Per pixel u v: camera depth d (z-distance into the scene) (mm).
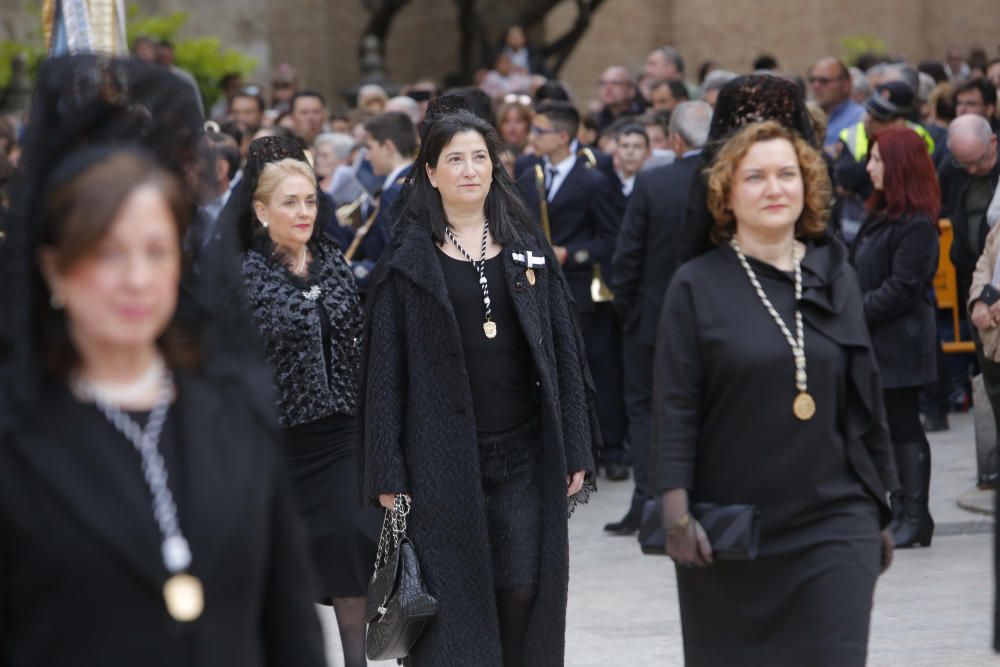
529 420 13367
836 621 11047
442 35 75125
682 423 11344
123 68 6836
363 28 72062
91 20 18984
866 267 20656
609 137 32188
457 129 13281
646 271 22719
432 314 13125
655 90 33125
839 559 11148
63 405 6199
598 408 27094
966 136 24922
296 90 44062
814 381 11250
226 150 21234
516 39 53625
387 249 13484
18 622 6023
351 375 15461
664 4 69062
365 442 13172
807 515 11266
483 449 13172
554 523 13156
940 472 26359
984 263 18656
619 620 18078
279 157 15539
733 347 11258
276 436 6699
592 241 26203
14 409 6047
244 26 61531
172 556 6129
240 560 6309
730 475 11359
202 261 6797
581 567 21062
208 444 6371
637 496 22922
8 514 5965
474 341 13203
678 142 22797
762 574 11312
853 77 34250
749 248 11617
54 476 6020
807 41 65938
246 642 6355
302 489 15320
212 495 6281
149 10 59188
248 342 6883
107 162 6184
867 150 25875
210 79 48000
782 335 11281
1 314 6129
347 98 53594
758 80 12406
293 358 15148
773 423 11250
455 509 12938
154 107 6852
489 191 13578
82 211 6020
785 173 11398
